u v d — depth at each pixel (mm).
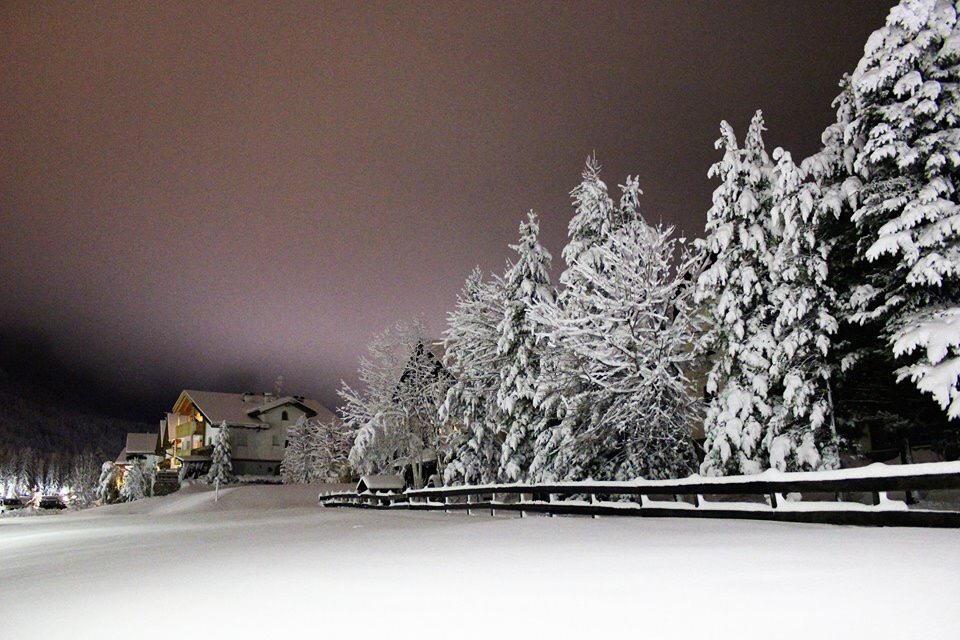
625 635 5617
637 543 11453
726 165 22906
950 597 6062
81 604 8539
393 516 28047
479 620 6406
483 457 36594
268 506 62125
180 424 101750
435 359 51281
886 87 18375
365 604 7430
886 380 21062
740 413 21484
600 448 26234
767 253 21906
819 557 8609
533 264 33906
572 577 8320
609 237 27172
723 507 15164
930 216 16828
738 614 6016
